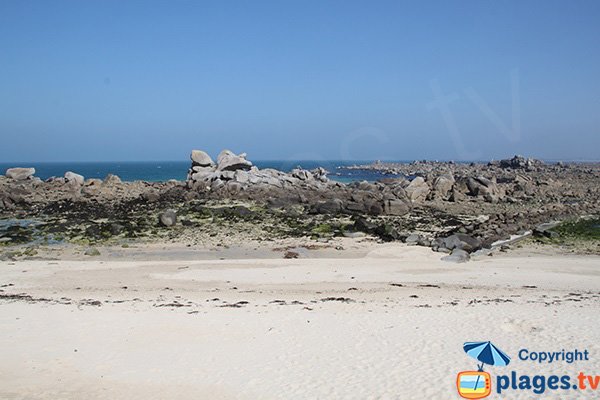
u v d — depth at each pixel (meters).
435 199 54.00
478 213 45.44
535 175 85.88
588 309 16.73
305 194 50.50
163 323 15.83
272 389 11.42
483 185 55.84
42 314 16.91
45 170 187.50
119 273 24.64
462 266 26.20
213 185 53.41
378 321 15.70
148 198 48.22
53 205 47.34
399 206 43.69
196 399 11.12
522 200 54.75
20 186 55.94
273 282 22.75
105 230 35.91
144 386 11.73
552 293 20.33
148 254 29.98
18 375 12.37
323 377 11.92
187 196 49.53
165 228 36.97
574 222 39.72
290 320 15.99
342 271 25.00
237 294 20.36
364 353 13.20
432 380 11.59
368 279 23.31
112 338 14.62
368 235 34.91
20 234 35.09
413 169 99.44
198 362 12.95
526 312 16.34
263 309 17.41
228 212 41.38
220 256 29.44
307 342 14.06
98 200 50.38
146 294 20.44
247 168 59.25
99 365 12.87
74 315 16.77
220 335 14.76
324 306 17.83
